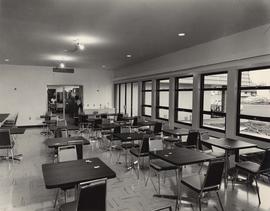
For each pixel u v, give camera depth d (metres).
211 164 2.73
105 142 7.50
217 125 5.88
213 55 5.54
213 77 5.95
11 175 4.51
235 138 5.08
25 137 8.31
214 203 3.38
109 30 4.66
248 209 3.22
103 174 2.56
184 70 6.71
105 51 6.91
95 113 10.00
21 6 3.40
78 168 2.77
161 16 3.81
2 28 4.54
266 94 4.52
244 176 4.44
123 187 3.94
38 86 10.80
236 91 5.06
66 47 6.32
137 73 9.56
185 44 5.95
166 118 8.17
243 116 5.00
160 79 8.23
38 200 3.45
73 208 2.35
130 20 4.03
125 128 6.24
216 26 4.39
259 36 4.39
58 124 6.71
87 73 11.73
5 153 6.14
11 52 7.11
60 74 11.20
